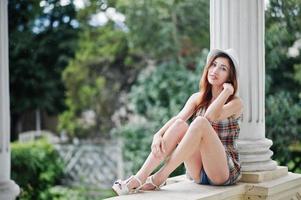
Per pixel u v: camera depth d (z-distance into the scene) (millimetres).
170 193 4340
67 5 12586
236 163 4789
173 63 11625
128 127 11500
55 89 12820
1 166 4539
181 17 11805
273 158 8055
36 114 13141
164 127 4727
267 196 4766
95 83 13250
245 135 5238
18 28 11859
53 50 12586
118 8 12258
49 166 9891
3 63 4586
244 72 5230
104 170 11891
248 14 5227
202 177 4727
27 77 12297
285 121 8219
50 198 9789
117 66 13250
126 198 4121
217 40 5312
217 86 4879
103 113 13141
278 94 8445
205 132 4430
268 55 8344
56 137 13117
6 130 4613
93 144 12195
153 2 11859
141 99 11719
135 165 11195
